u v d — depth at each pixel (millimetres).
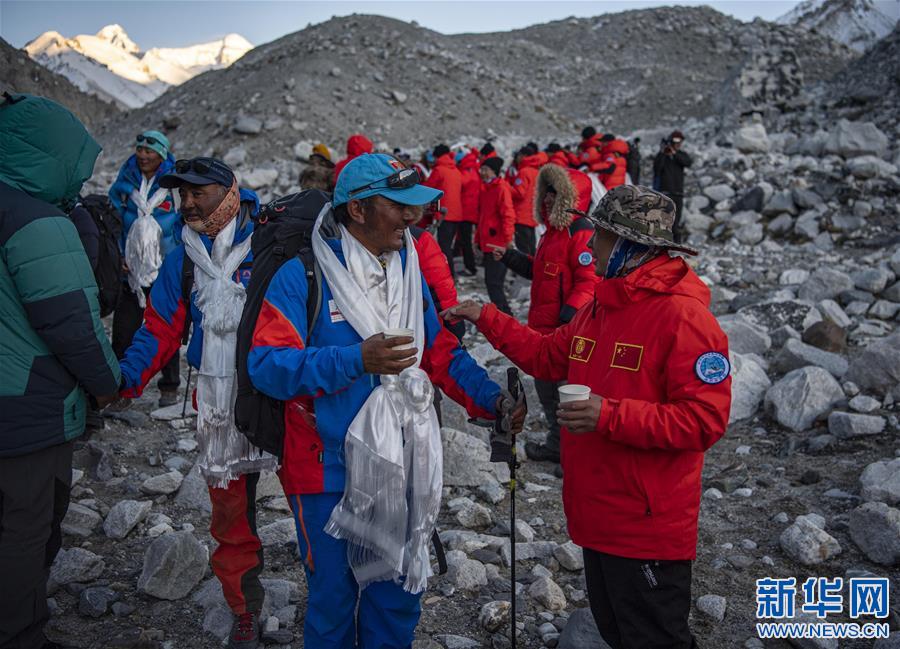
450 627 3469
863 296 8578
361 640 2703
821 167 14195
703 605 3564
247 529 3189
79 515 4363
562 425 2336
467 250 11555
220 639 3363
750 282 9945
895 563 3830
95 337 2727
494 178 8586
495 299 8742
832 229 11859
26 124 2621
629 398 2396
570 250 4641
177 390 6398
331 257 2520
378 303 2555
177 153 21922
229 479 3047
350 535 2447
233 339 3047
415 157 20688
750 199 12883
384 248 2561
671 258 2418
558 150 13180
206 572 3887
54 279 2605
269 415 2506
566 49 50562
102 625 3475
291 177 18859
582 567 3926
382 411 2447
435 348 2793
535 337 2879
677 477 2385
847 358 7031
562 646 3209
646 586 2408
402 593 2604
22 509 2764
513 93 29469
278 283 2498
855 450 5137
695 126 26281
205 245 3152
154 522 4395
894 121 20375
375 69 27734
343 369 2293
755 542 4191
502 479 4988
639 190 2420
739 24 54062
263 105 23281
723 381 2277
